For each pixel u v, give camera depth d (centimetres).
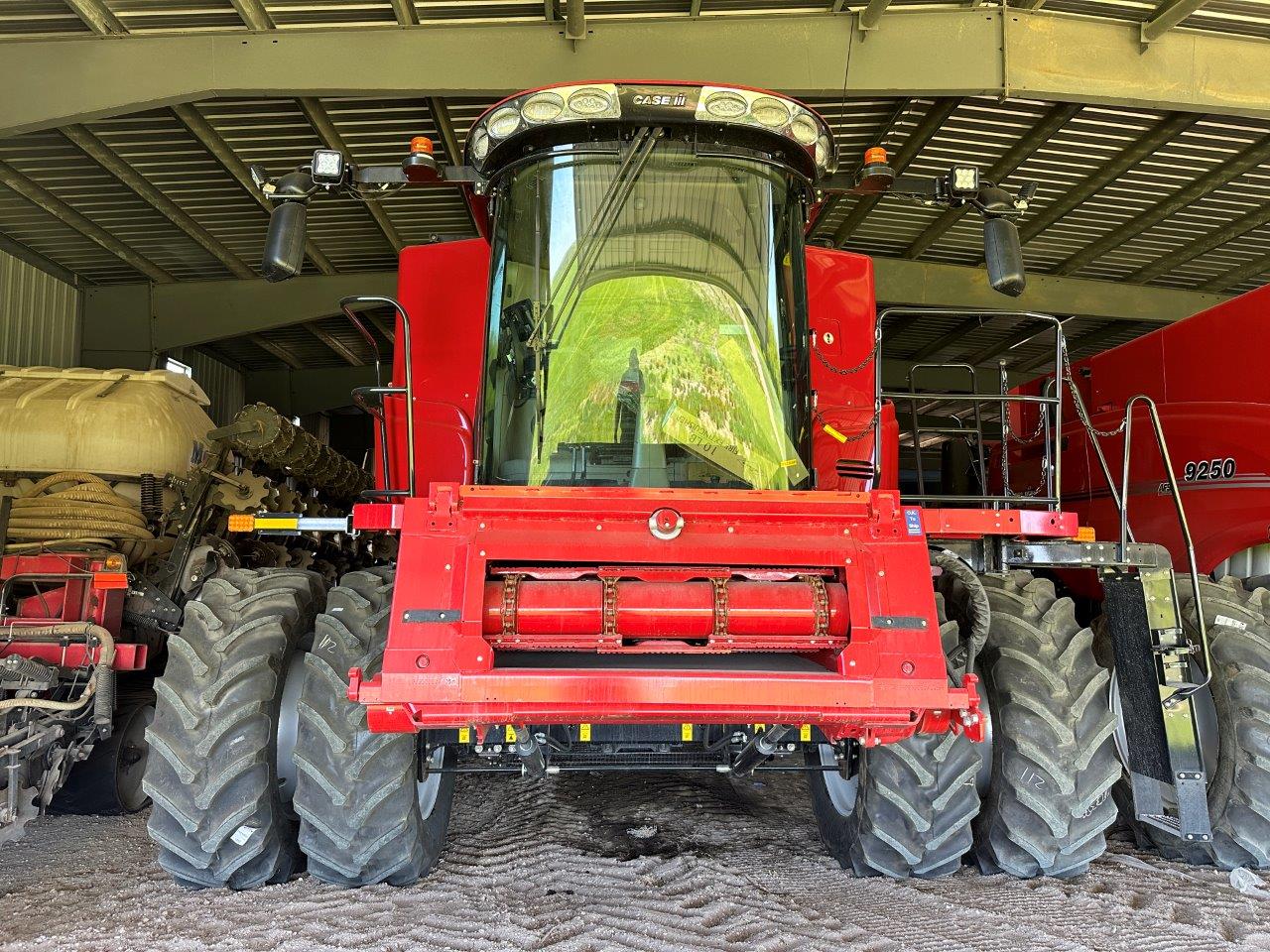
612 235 340
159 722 326
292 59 727
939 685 275
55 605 436
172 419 531
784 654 321
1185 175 917
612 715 267
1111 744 341
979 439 462
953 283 1182
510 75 729
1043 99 738
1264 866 361
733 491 301
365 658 325
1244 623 378
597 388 331
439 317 467
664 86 341
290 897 328
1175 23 713
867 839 344
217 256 1156
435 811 370
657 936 290
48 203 997
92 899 330
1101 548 357
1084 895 334
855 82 725
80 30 725
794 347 349
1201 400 604
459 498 293
